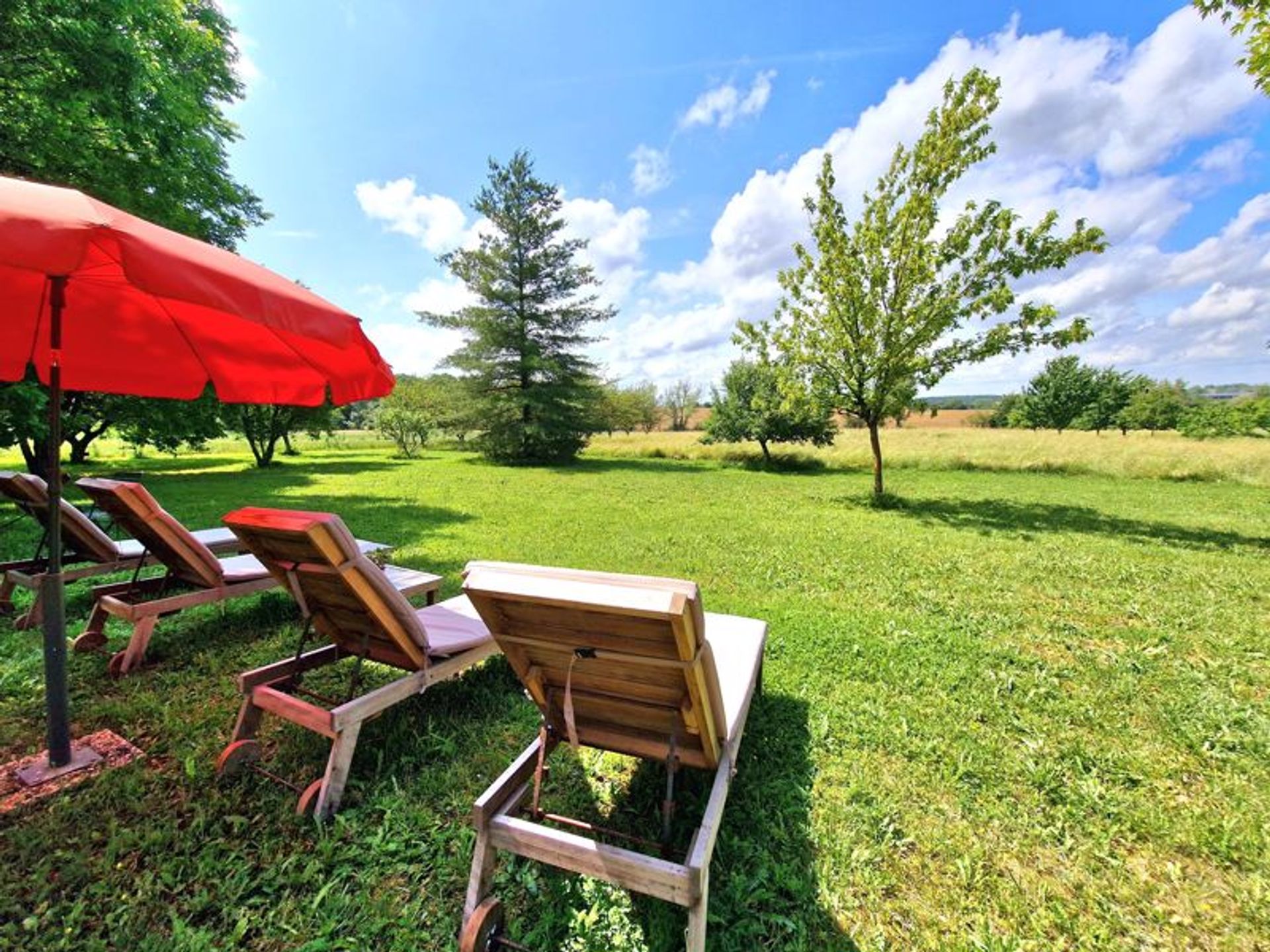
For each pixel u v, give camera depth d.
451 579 5.64
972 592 5.56
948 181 10.05
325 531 2.17
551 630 1.69
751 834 2.19
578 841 1.65
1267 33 4.45
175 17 7.68
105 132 7.39
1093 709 3.25
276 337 3.46
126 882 1.87
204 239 10.95
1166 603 5.23
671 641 1.51
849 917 1.84
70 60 6.61
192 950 1.63
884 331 11.02
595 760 2.65
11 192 1.60
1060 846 2.17
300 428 22.47
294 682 2.65
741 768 2.63
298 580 2.53
